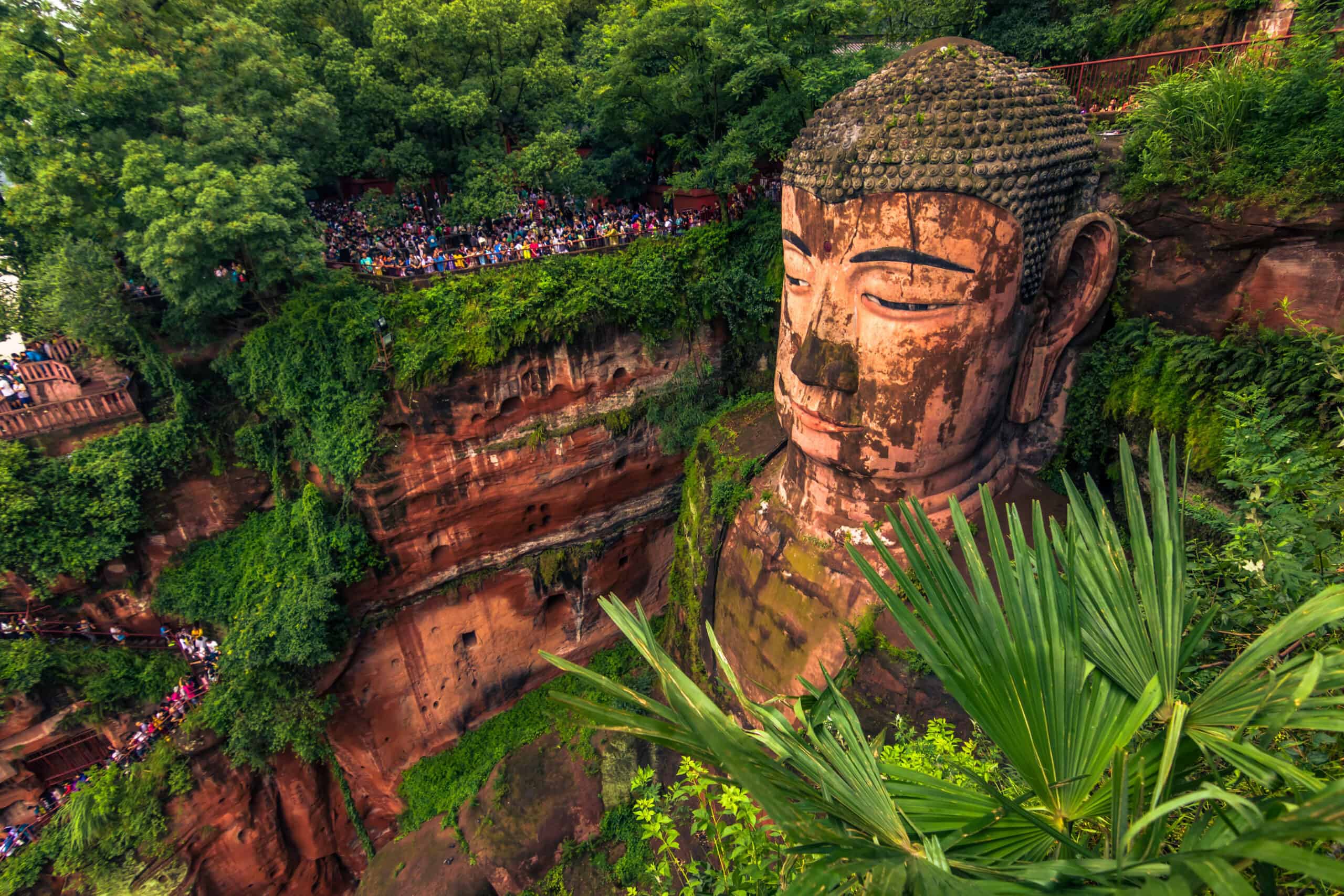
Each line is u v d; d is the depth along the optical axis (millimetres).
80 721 18266
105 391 17812
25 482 17047
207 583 19328
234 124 15977
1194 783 3686
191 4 17391
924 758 6402
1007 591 4008
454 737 23203
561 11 27594
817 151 11641
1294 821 2250
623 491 23297
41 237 16344
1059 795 3807
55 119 15039
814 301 12047
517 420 20484
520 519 22016
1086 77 16438
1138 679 3908
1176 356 11109
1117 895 2637
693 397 22406
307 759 19797
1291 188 9578
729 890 5105
